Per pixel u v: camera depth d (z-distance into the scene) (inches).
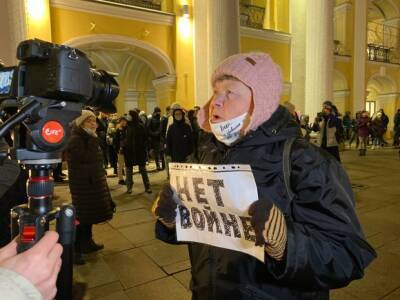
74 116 30.4
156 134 333.7
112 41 376.2
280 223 31.0
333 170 37.9
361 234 35.9
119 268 118.4
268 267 34.6
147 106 722.2
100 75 35.3
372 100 796.0
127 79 700.7
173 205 41.9
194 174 38.9
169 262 122.6
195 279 43.7
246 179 34.9
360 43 627.8
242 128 39.4
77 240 127.0
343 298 95.4
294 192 37.3
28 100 27.9
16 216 28.9
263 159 38.3
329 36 464.8
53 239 25.6
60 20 341.4
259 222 30.2
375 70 682.8
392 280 104.7
